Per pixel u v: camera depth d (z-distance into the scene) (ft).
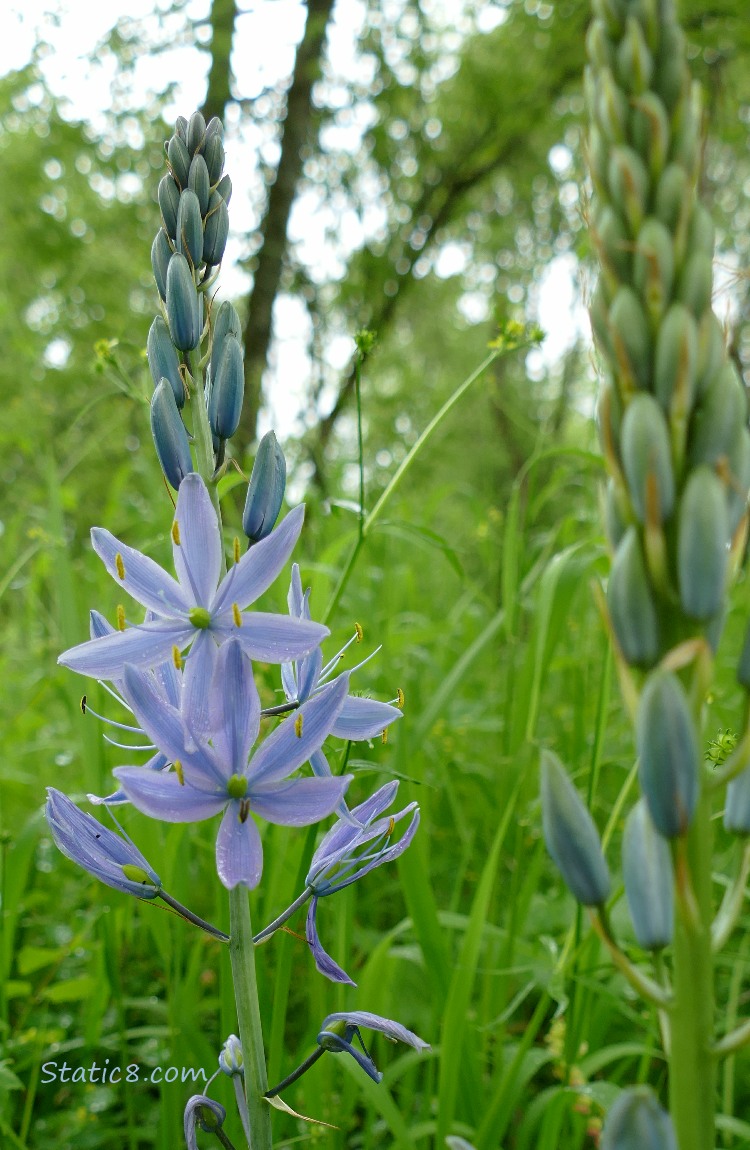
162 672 5.95
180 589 5.71
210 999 10.48
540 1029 11.37
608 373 3.56
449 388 45.27
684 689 3.52
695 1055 3.55
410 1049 10.37
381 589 16.66
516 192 49.19
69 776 16.76
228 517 12.92
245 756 5.22
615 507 3.56
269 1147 5.95
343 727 6.05
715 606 3.37
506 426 38.58
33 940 12.88
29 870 12.60
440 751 12.80
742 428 3.50
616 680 13.15
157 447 6.25
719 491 3.29
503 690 15.58
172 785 5.15
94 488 31.48
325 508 16.25
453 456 43.14
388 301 45.01
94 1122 9.96
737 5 28.71
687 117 3.43
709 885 3.59
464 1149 4.01
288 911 5.98
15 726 15.10
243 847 5.16
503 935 9.40
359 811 6.09
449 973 8.75
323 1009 9.16
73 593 12.12
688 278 3.40
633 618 3.42
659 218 3.43
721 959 9.39
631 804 11.85
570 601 9.41
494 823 12.20
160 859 9.89
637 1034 10.68
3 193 38.86
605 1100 7.63
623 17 3.49
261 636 5.63
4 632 22.18
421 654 13.62
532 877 10.12
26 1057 10.43
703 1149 3.55
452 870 13.34
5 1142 8.96
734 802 3.60
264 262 36.06
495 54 42.75
